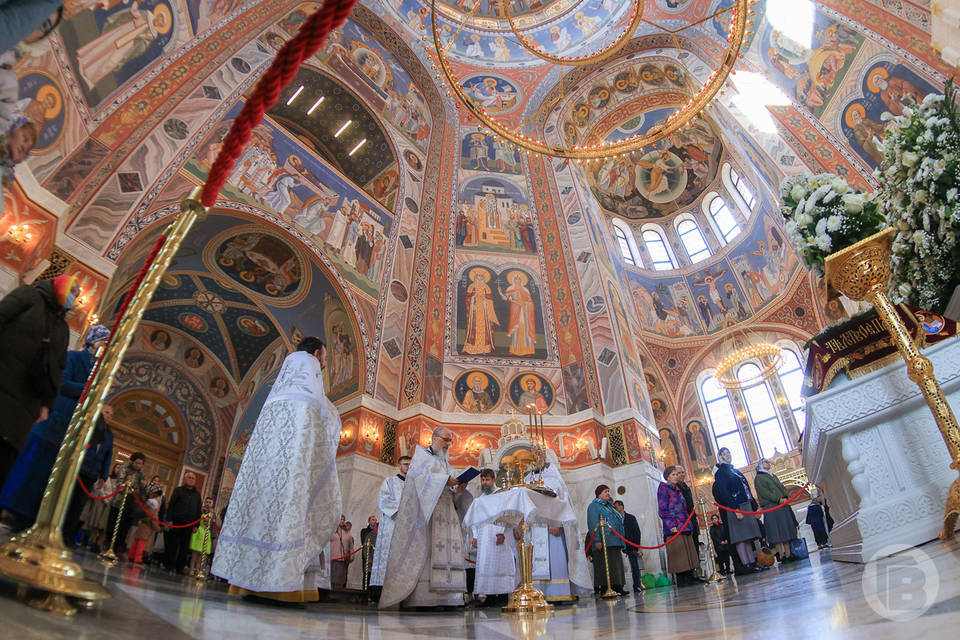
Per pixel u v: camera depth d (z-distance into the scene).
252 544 3.30
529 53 19.91
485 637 2.12
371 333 13.80
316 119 17.11
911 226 5.57
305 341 4.29
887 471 3.51
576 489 12.68
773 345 18.53
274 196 13.31
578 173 19.66
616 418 13.57
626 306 18.17
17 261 7.66
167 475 15.42
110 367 1.88
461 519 5.51
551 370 14.66
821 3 13.15
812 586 2.94
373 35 18.00
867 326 3.97
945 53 10.50
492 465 12.41
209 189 2.13
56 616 1.30
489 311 15.45
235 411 16.80
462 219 17.09
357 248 14.63
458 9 19.59
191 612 2.03
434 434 5.64
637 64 19.75
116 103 10.26
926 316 3.88
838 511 4.83
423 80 18.92
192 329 16.22
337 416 4.09
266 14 14.05
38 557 1.52
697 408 20.84
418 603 4.95
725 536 10.19
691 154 22.89
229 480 15.60
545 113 20.06
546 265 16.67
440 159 17.80
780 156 14.99
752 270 21.30
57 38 8.63
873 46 12.10
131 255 10.19
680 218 24.19
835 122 13.27
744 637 1.40
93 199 9.33
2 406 3.22
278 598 3.56
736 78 16.45
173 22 11.41
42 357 3.43
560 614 3.79
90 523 8.42
